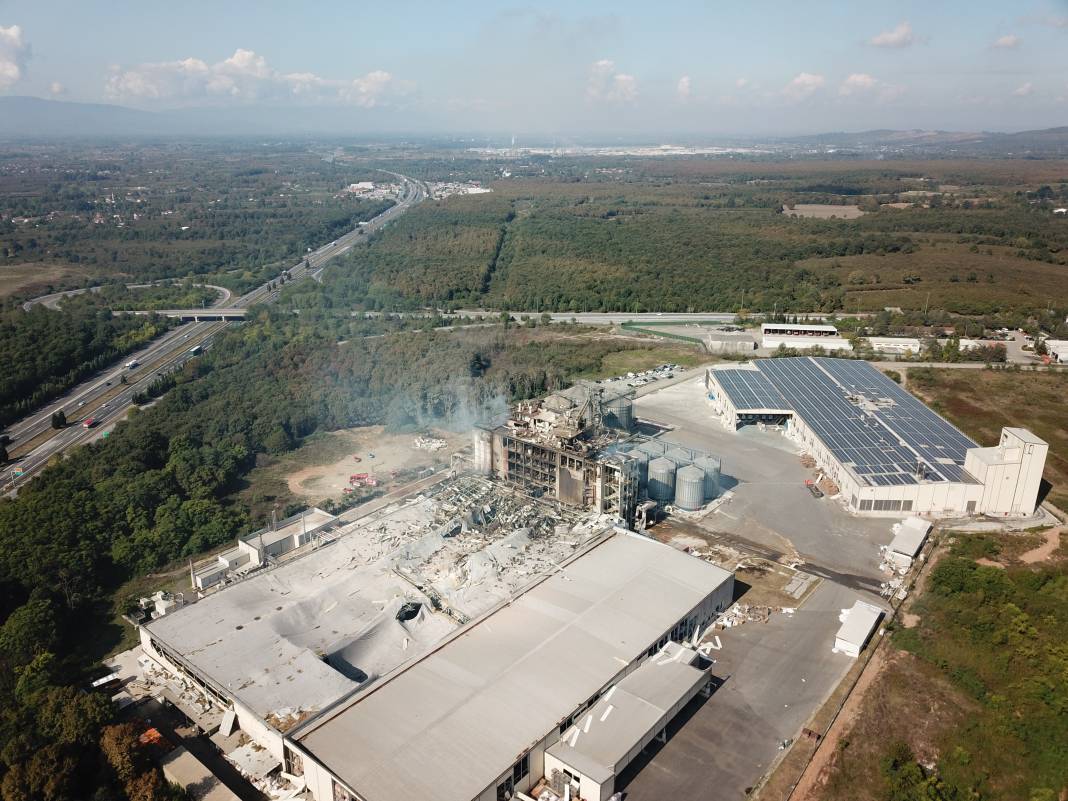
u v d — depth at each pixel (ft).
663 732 256.32
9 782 226.38
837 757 247.09
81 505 417.90
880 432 490.08
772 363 637.30
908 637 308.60
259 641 293.64
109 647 319.47
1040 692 272.10
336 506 436.35
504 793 227.20
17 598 346.95
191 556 397.39
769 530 403.95
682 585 323.37
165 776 237.45
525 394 618.85
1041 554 373.81
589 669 270.26
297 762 241.55
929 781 233.55
